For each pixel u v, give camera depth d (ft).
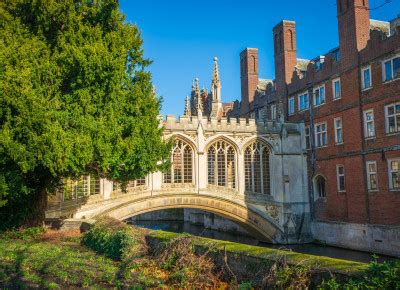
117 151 53.36
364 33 85.71
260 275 29.07
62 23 55.47
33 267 37.50
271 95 120.78
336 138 91.45
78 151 48.73
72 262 39.81
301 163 100.07
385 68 77.36
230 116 152.46
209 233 134.51
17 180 48.83
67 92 54.39
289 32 114.52
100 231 49.73
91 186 83.05
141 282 33.45
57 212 78.74
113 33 56.24
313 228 97.55
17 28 52.19
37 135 47.29
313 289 25.26
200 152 90.53
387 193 75.92
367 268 22.94
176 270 35.12
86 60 50.57
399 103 73.82
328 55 94.99
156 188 87.10
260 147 97.91
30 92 46.01
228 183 94.12
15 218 59.31
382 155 77.20
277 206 97.04
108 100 53.98
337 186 90.58
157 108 63.00
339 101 90.33
